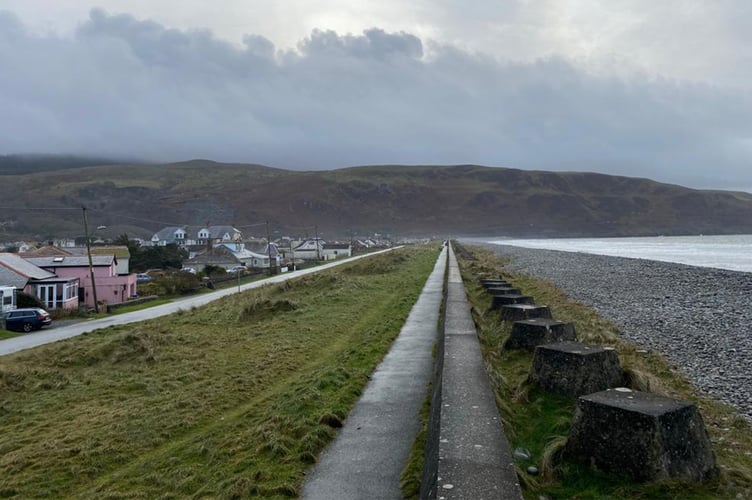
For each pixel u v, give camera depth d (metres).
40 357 17.75
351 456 7.41
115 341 18.33
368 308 24.34
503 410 7.29
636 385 7.83
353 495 6.24
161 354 16.86
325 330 19.36
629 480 5.17
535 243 154.00
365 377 11.52
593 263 53.19
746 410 9.16
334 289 30.97
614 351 8.12
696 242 151.62
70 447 9.42
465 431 5.62
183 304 38.72
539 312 13.46
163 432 9.88
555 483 5.38
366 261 55.34
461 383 7.42
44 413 12.05
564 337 10.91
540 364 8.23
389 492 6.26
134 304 41.22
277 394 11.60
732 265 53.59
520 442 6.55
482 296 20.70
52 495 7.66
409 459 7.13
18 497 7.62
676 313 21.70
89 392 13.47
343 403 9.76
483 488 4.36
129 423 10.48
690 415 5.49
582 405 5.76
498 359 10.63
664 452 5.16
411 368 12.30
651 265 48.31
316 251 101.69
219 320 24.03
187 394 12.33
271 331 19.92
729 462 6.38
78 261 47.72
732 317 20.47
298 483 6.69
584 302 25.23
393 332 16.91
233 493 6.55
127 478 7.94
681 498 4.82
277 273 64.00
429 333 16.70
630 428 5.29
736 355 13.84
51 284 40.75
